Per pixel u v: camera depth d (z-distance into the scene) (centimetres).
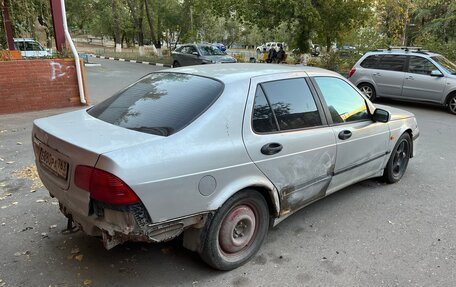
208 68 363
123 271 308
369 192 478
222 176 284
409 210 430
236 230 310
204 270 312
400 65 1141
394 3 2306
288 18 1781
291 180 339
